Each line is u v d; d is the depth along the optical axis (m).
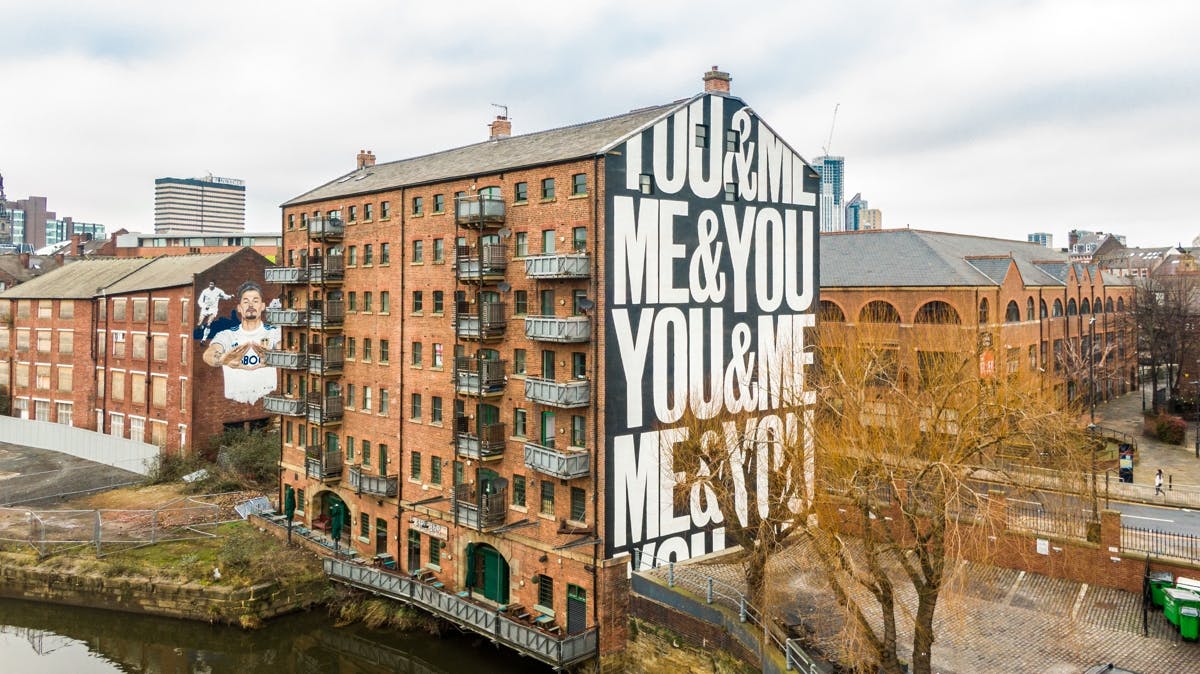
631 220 32.12
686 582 30.34
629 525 32.19
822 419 27.81
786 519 27.34
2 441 68.62
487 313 35.19
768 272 38.03
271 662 36.50
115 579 39.69
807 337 39.88
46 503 50.31
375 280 43.19
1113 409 63.66
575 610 32.03
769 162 37.97
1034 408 23.92
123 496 51.97
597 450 31.31
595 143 33.09
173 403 58.19
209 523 46.41
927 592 21.30
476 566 36.97
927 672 21.27
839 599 22.67
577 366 32.41
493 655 34.44
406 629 36.34
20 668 35.47
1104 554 30.00
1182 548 29.97
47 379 68.69
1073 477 28.75
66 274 73.88
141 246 112.88
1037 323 57.12
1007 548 32.06
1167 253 121.62
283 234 51.34
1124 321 68.38
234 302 58.78
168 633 38.53
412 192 40.50
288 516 47.00
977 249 62.84
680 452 31.83
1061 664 24.66
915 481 22.05
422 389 39.69
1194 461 47.19
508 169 34.91
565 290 32.72
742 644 25.75
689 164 34.34
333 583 40.22
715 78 36.00
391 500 41.28
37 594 41.03
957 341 33.41
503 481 35.56
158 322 59.38
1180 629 25.83
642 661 30.17
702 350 35.06
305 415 46.91
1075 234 108.56
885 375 33.78
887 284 53.69
